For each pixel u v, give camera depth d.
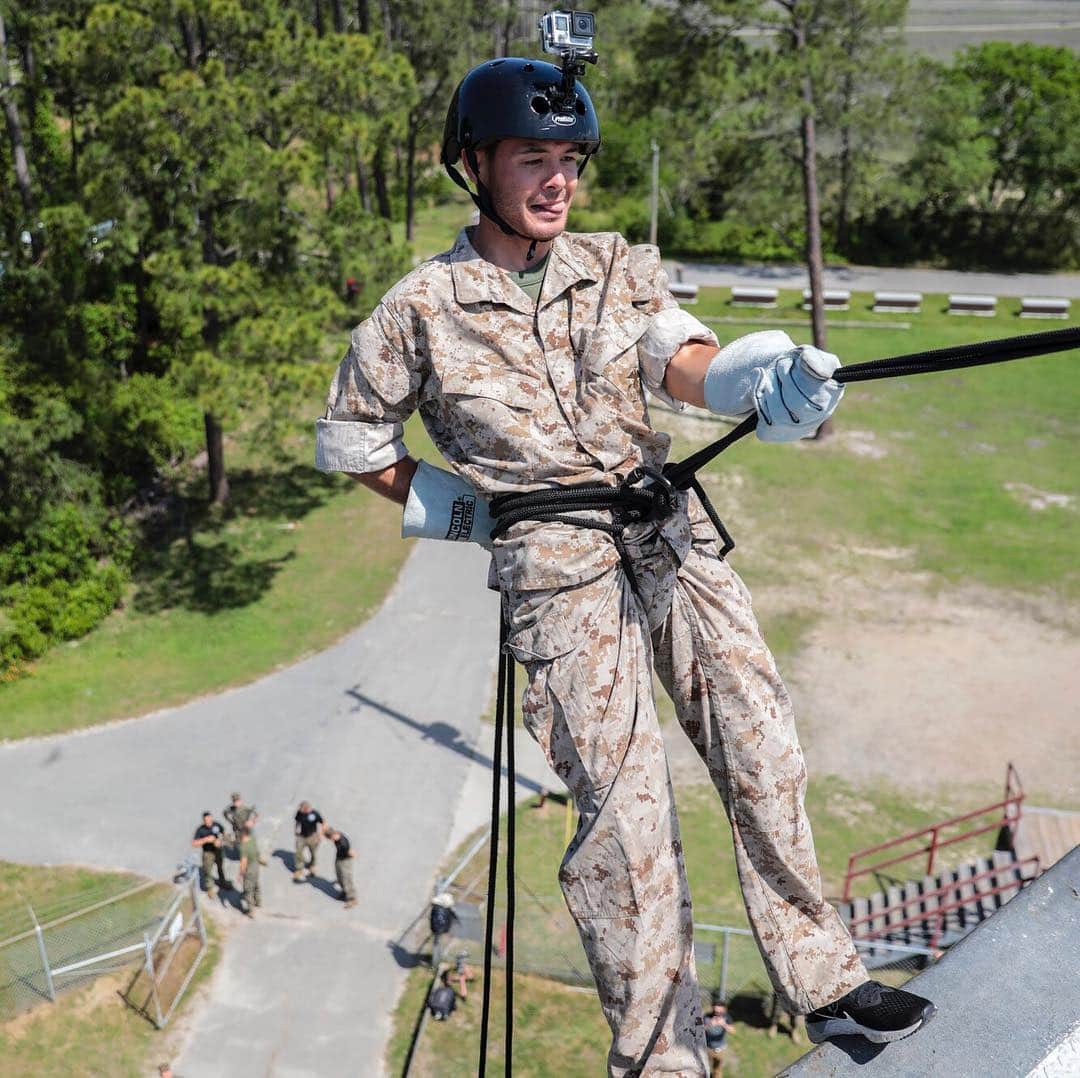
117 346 31.75
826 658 27.41
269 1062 17.39
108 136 26.66
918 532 33.03
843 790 23.09
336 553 31.64
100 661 27.22
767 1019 17.56
